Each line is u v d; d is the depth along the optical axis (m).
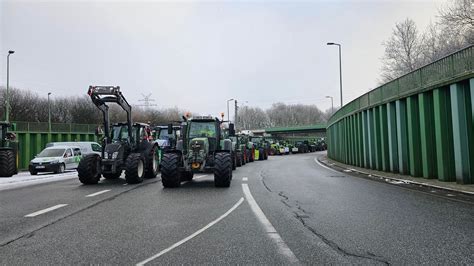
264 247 5.10
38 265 4.47
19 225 6.60
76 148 23.92
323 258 4.63
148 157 15.46
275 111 120.94
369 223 6.48
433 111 12.37
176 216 7.23
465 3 32.59
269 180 14.15
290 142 58.47
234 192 10.65
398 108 14.40
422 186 11.46
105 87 13.66
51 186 13.02
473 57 9.94
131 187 12.20
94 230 6.16
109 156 13.80
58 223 6.73
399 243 5.25
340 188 11.45
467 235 5.64
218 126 14.05
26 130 30.12
